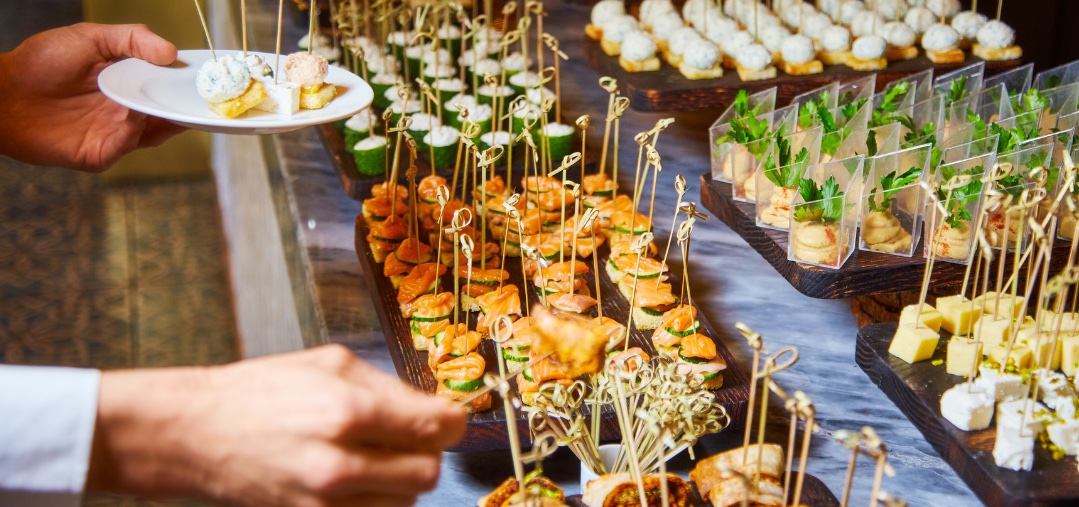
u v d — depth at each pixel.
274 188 1.12
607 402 0.67
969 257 0.74
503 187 0.98
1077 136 0.88
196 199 2.07
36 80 0.78
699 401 0.65
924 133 0.88
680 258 0.95
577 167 1.06
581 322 0.60
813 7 1.20
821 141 0.87
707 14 1.20
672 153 1.16
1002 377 0.66
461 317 0.83
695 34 1.10
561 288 0.83
